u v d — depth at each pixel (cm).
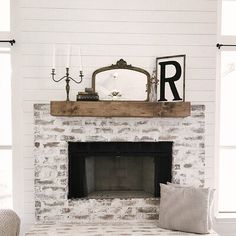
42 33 366
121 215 369
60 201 365
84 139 366
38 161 363
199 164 372
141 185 394
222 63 395
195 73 375
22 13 364
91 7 368
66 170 366
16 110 372
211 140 377
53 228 337
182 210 323
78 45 369
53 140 364
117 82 369
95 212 367
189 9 374
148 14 371
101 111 347
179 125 370
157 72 370
